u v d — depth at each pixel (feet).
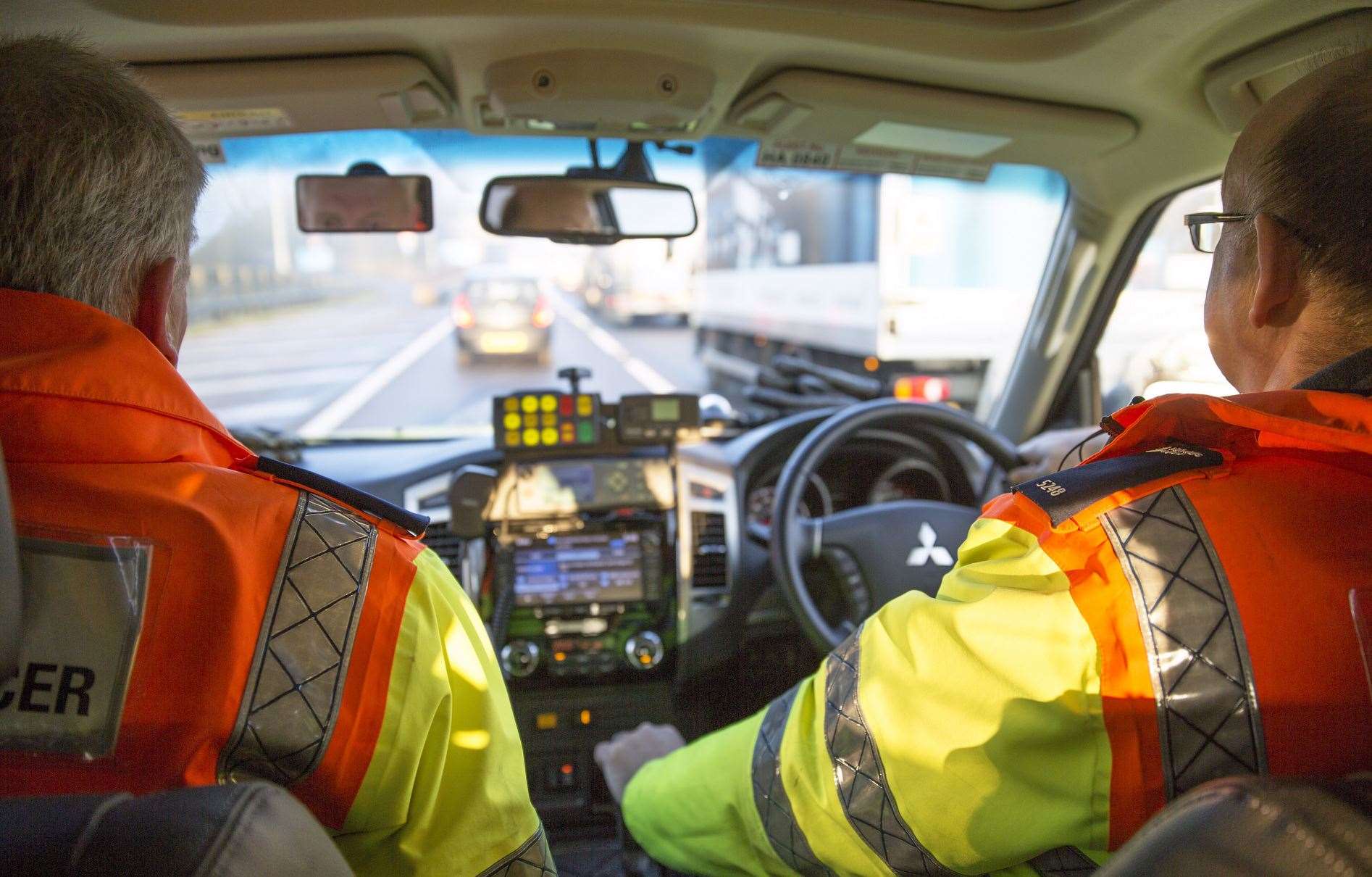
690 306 46.91
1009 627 2.26
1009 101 6.23
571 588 7.85
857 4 4.98
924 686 2.40
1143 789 2.15
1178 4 4.73
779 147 6.97
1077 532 2.26
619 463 7.84
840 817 2.63
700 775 3.40
